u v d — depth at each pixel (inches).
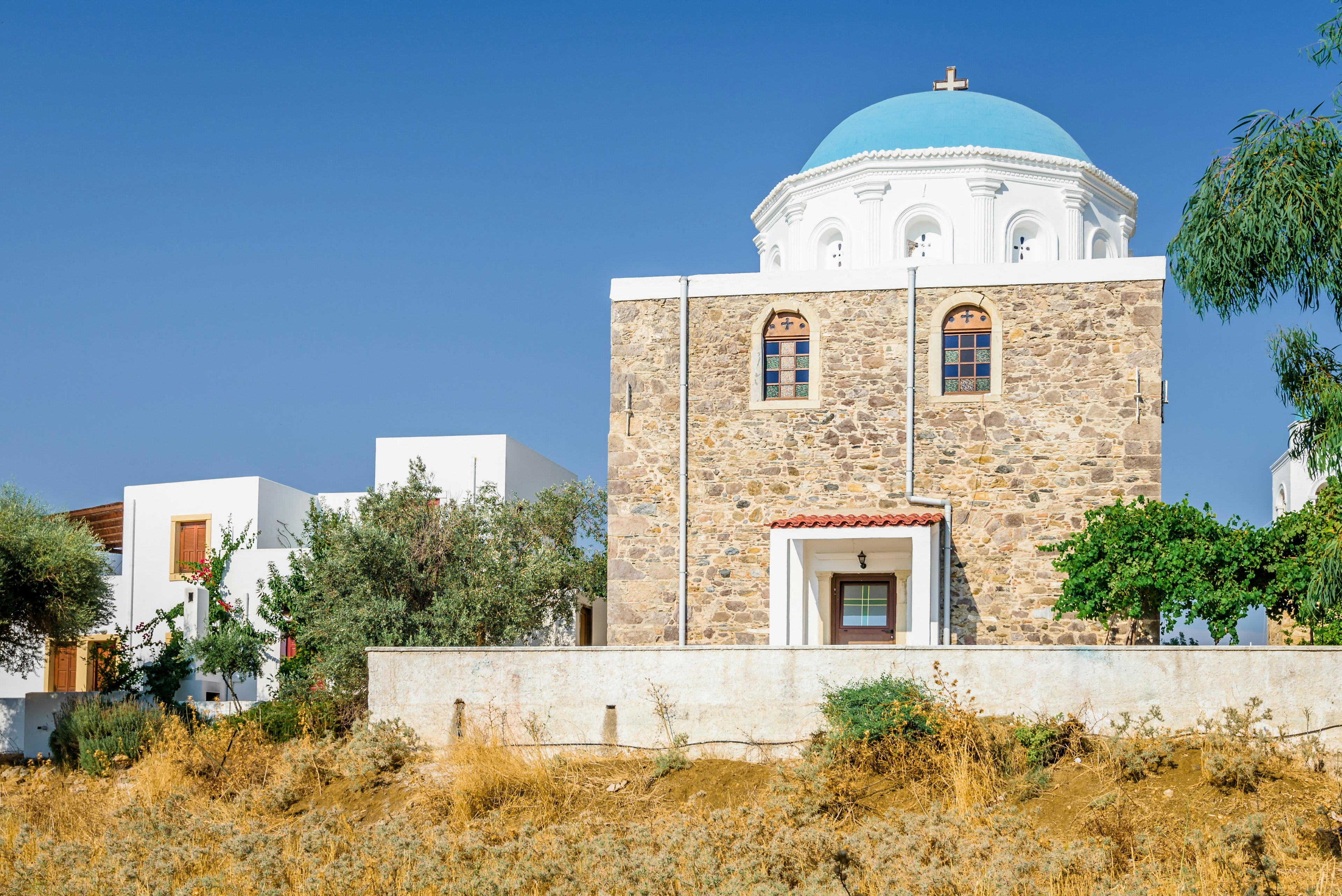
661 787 530.3
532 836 464.1
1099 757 509.0
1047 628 699.4
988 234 884.6
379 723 596.4
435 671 605.9
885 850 412.8
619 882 403.5
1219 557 609.3
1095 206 931.3
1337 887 391.2
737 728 567.5
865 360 741.9
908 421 729.0
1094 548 645.9
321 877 426.0
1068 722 526.0
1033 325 725.9
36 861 474.6
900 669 557.0
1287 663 525.3
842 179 915.4
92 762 684.1
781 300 755.4
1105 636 689.0
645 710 579.2
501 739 585.6
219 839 498.0
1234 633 603.8
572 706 588.4
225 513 1042.7
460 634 741.9
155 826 503.8
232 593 1005.8
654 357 764.0
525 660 597.3
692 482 749.3
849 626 741.3
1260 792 470.9
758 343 754.8
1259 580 613.9
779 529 709.9
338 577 773.3
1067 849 416.2
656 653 582.9
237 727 667.4
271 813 555.5
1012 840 422.9
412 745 590.9
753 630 729.0
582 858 434.9
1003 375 725.9
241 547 1023.0
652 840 455.5
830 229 922.7
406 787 553.3
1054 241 899.4
